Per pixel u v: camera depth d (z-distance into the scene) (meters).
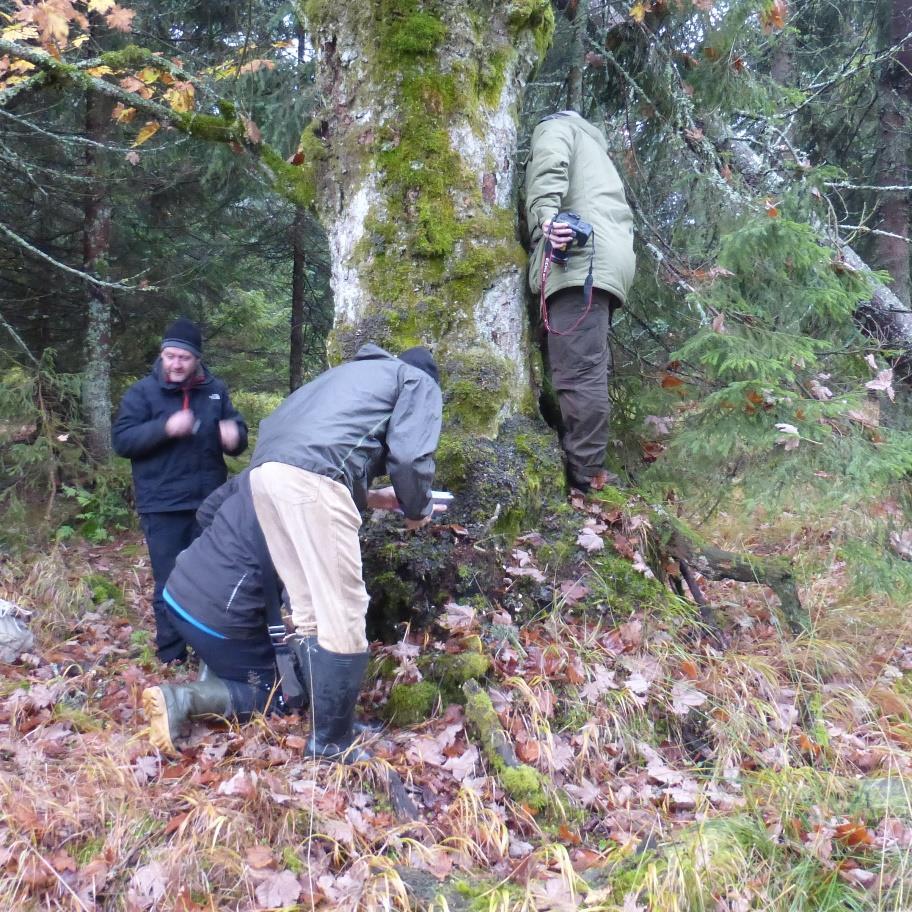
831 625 3.96
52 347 7.12
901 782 2.60
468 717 2.76
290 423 2.64
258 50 5.70
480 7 3.46
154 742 2.61
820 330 4.57
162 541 3.73
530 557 3.36
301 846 2.21
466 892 2.10
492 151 3.52
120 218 7.91
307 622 2.61
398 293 3.39
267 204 8.23
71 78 3.94
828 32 8.55
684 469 4.11
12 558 5.33
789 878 2.20
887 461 3.50
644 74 4.83
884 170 7.67
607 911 2.01
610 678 2.99
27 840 2.14
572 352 3.66
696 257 4.52
